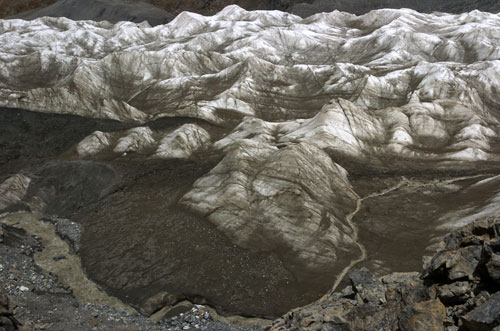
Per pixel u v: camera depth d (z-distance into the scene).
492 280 7.07
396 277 9.23
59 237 19.80
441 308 7.39
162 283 16.31
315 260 17.56
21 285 14.88
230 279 16.55
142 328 13.33
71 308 14.01
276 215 19.39
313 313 9.58
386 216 20.59
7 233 18.86
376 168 25.56
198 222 19.62
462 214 19.78
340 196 21.62
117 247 18.58
